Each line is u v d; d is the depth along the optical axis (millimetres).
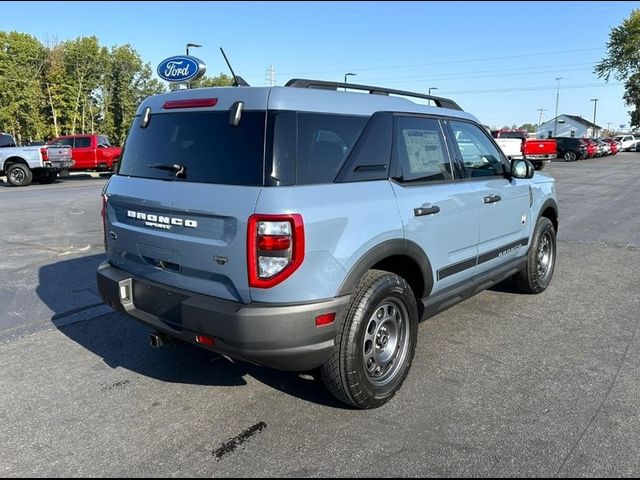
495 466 2701
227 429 3076
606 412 3209
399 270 3660
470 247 4148
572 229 9711
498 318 4891
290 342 2783
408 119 3648
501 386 3561
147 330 4699
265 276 2719
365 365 3168
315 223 2779
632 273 6500
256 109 2910
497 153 4703
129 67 57625
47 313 5145
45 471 2689
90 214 11578
